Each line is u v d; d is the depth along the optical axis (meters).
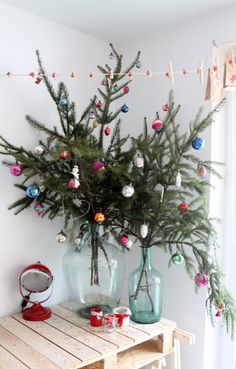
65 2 1.67
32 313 1.69
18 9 1.74
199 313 1.81
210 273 1.60
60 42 1.91
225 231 1.83
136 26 1.92
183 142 1.66
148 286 1.70
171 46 1.94
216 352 1.87
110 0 1.64
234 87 1.66
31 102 1.80
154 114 2.01
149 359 1.56
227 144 1.83
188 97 1.86
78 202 1.78
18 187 1.71
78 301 1.76
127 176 1.55
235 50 1.68
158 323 1.67
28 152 1.65
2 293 1.73
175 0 1.63
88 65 2.05
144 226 1.60
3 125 1.70
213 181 1.80
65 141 1.50
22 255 1.79
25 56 1.77
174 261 1.62
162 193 1.58
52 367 1.28
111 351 1.41
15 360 1.32
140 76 2.09
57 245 1.94
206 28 1.79
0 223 1.71
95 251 1.68
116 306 1.78
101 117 1.71
